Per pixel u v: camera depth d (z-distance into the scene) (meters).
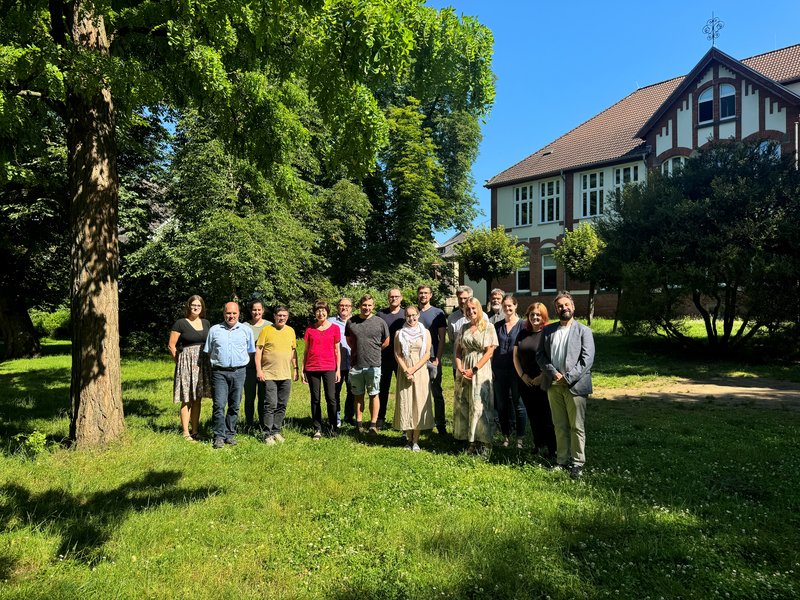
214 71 6.51
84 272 6.25
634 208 16.91
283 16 6.03
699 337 18.81
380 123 6.41
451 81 7.94
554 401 5.66
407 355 6.48
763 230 14.47
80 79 5.51
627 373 13.98
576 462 5.42
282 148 7.83
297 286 21.08
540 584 3.21
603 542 3.80
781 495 4.74
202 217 17.25
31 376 14.08
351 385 7.64
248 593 3.16
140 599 3.12
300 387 11.95
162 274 19.86
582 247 24.84
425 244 28.38
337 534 3.98
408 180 26.23
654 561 3.52
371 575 3.35
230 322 6.81
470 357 6.20
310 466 5.72
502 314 7.25
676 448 6.48
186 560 3.61
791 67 25.89
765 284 14.16
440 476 5.36
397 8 6.11
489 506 4.52
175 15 6.54
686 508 4.44
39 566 3.55
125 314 22.89
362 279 27.27
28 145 7.67
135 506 4.58
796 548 3.69
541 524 4.11
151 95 6.11
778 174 14.99
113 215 6.50
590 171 31.75
